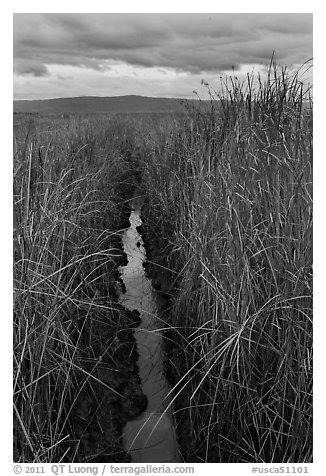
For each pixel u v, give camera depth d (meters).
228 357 2.72
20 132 4.90
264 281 2.83
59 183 3.37
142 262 5.11
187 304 3.38
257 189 2.96
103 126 10.60
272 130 3.03
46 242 2.85
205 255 3.16
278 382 2.48
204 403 2.86
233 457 2.60
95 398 3.01
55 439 2.61
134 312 4.09
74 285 3.47
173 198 4.55
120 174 7.39
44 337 2.54
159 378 3.34
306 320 2.57
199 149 3.80
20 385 2.54
